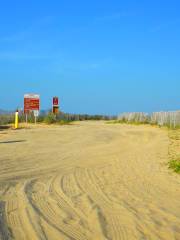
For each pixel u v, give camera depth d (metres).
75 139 29.22
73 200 10.12
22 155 19.48
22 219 8.20
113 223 8.14
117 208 9.41
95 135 33.09
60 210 9.05
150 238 7.21
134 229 7.75
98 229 7.67
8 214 8.52
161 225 8.08
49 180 12.98
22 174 14.02
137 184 12.58
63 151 21.58
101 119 87.19
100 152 21.30
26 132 35.28
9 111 61.44
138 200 10.34
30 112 56.62
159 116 56.22
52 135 32.44
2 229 7.45
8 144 24.78
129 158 18.83
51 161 17.58
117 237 7.23
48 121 54.28
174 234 7.48
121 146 24.64
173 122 48.81
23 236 7.12
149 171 15.11
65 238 7.07
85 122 67.62
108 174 14.40
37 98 52.44
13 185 11.91
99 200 10.22
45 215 8.57
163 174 14.47
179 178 13.70
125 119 71.69
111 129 42.59
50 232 7.40
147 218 8.59
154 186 12.29
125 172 14.86
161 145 25.03
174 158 18.28
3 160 17.50
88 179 13.33
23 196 10.36
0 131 36.38
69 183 12.52
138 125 55.59
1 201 9.70
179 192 11.46
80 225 7.93
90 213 8.86
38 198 10.21
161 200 10.38
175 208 9.55
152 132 37.91
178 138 29.91
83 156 19.53
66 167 15.93
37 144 25.14
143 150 22.34
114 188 11.88
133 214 8.89
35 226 7.73
